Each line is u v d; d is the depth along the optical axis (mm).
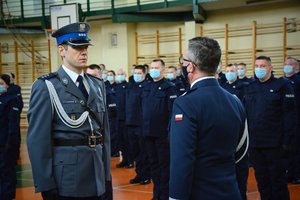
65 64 2447
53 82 2371
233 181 1954
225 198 1884
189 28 10391
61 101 2357
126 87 6395
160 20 10789
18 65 13266
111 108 7160
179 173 1846
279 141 3836
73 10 10828
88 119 2408
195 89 1965
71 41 2377
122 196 5008
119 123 6930
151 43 11211
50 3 12492
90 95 2449
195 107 1888
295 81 5594
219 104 1938
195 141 1873
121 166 6922
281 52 8977
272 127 3863
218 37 10047
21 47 13172
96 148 2428
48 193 2289
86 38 2434
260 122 3895
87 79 2541
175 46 10844
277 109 3871
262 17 9336
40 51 13180
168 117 4484
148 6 10359
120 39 11422
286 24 8891
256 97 3963
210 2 9156
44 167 2260
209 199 1871
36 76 13133
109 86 7273
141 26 11406
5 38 13258
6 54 13320
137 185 5594
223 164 1935
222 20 10008
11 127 4523
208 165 1896
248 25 9547
